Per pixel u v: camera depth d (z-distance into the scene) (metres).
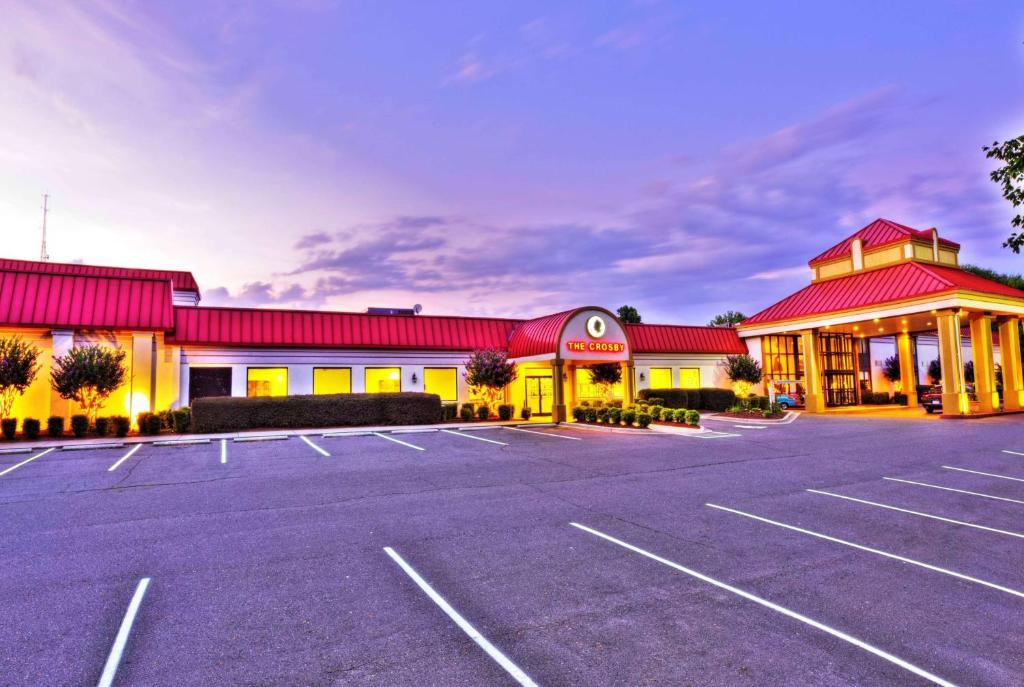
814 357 31.80
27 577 6.14
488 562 6.71
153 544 7.32
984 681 4.21
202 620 5.09
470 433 19.97
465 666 4.32
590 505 9.54
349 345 25.05
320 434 19.23
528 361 25.66
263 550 7.11
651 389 30.59
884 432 20.34
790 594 5.84
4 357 17.69
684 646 4.68
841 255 34.31
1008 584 6.18
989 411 27.33
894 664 4.44
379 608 5.38
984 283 29.66
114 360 19.30
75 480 11.44
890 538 7.82
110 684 4.03
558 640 4.77
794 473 12.51
